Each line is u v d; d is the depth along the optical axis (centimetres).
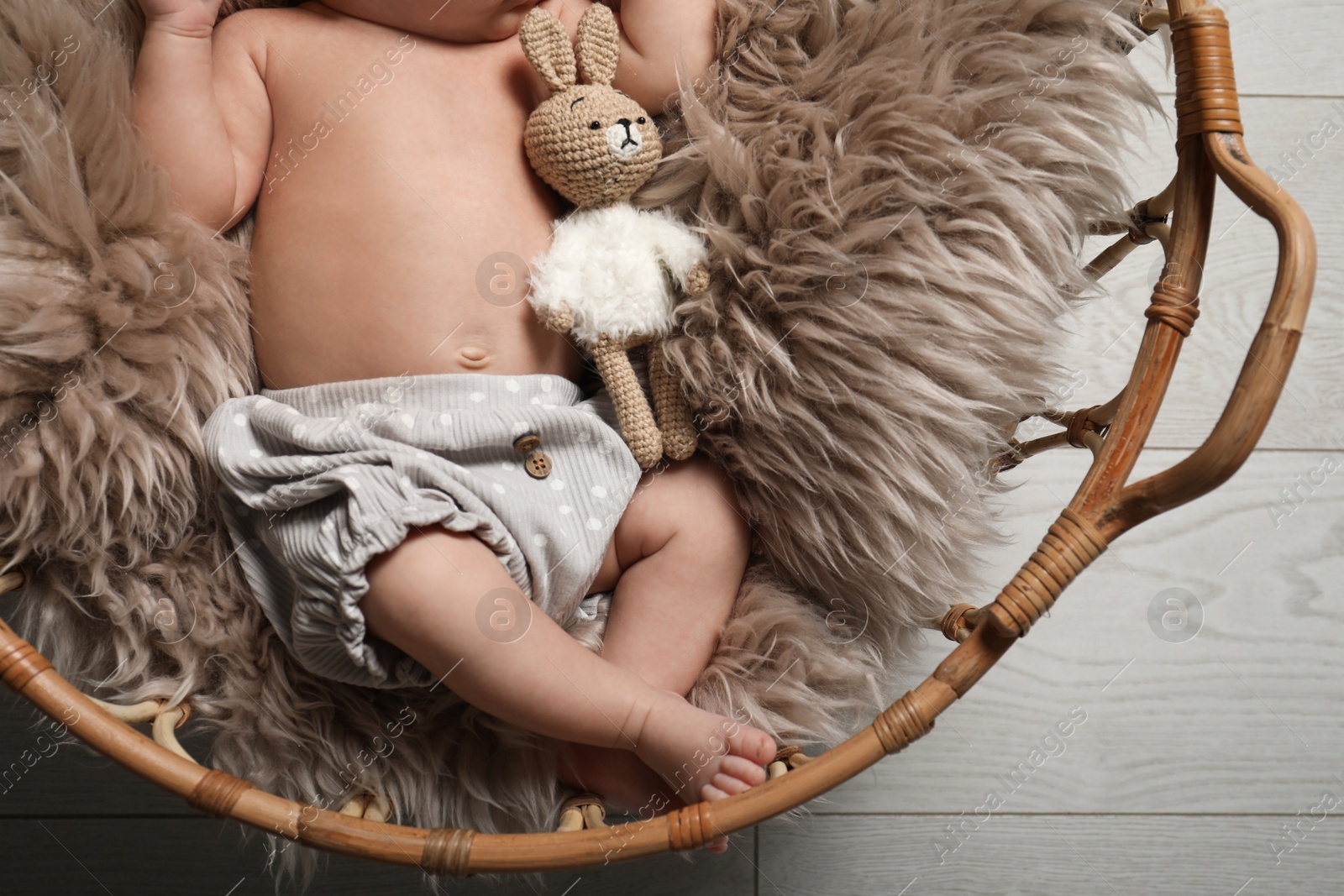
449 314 74
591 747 79
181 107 71
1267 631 110
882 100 72
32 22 68
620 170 72
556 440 75
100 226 69
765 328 73
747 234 74
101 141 68
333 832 65
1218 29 63
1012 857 107
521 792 78
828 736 80
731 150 73
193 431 72
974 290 71
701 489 78
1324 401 111
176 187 72
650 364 77
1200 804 108
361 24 76
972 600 84
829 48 73
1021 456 86
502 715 70
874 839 107
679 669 78
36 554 71
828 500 75
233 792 65
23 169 68
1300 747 108
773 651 79
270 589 73
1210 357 112
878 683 83
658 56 76
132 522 71
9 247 67
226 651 74
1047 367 77
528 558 73
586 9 75
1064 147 72
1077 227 76
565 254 73
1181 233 65
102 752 65
